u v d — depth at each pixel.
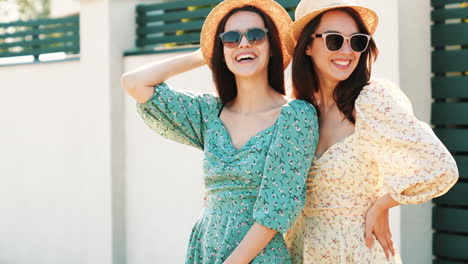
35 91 5.48
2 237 5.77
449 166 2.09
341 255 2.31
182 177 4.70
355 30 2.36
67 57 5.48
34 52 5.62
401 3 3.56
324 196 2.35
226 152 2.35
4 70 5.67
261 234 2.22
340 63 2.35
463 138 3.76
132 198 4.98
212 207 2.38
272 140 2.27
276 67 2.50
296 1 4.24
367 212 2.32
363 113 2.26
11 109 5.64
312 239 2.39
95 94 5.00
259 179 2.27
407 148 2.16
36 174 5.52
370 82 2.34
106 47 4.90
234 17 2.43
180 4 4.86
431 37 3.85
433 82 3.87
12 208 5.69
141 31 5.07
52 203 5.42
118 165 4.98
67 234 5.33
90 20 4.98
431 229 3.88
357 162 2.29
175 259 4.75
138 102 2.54
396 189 2.19
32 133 5.52
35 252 5.56
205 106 2.53
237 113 2.46
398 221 3.54
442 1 3.79
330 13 2.36
